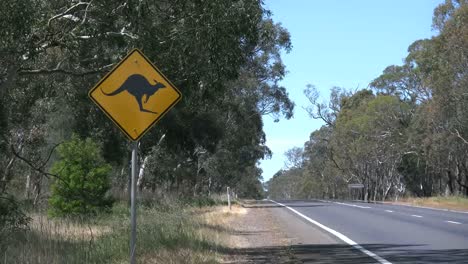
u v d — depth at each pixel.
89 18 12.29
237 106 41.94
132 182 8.48
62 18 12.27
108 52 13.95
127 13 11.68
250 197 117.00
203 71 12.52
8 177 18.78
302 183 133.38
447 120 50.91
